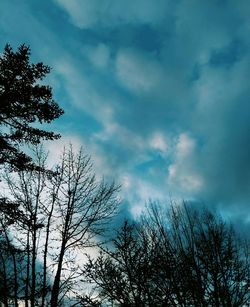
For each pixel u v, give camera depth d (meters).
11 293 11.48
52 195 13.92
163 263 9.17
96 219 14.58
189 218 10.96
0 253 11.77
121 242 9.72
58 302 11.56
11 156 10.10
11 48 10.16
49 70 10.45
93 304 9.87
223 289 9.02
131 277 9.05
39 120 10.55
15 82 10.04
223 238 10.45
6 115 10.07
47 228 12.98
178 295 8.65
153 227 10.38
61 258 12.79
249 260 10.21
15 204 9.79
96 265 9.67
